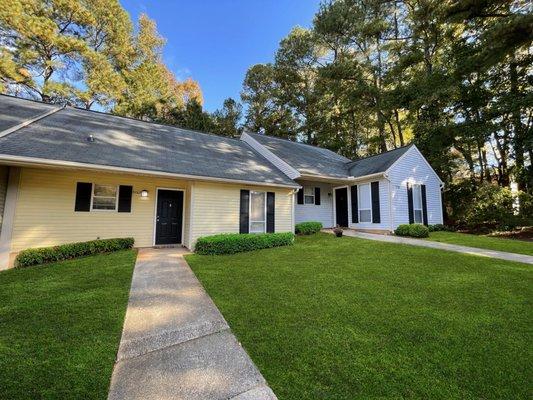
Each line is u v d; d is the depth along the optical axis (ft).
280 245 30.81
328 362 9.37
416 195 44.11
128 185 30.71
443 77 50.01
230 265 22.21
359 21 67.31
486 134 47.03
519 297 15.21
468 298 15.10
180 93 103.50
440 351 10.05
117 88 70.33
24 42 58.08
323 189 49.96
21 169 24.93
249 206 34.22
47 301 14.12
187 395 7.84
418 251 27.20
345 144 80.48
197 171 29.84
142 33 84.43
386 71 66.90
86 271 19.77
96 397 7.70
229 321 12.42
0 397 7.50
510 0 32.17
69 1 62.64
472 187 50.21
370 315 12.97
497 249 28.58
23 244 24.59
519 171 47.73
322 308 13.76
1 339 10.41
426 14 50.31
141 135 35.88
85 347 10.10
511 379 8.54
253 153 46.06
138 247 30.60
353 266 21.75
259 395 7.87
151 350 10.19
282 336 11.09
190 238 29.45
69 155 23.41
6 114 28.12
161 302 14.48
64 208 26.89
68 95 63.98
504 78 48.80
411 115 60.34
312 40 78.64
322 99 81.41
